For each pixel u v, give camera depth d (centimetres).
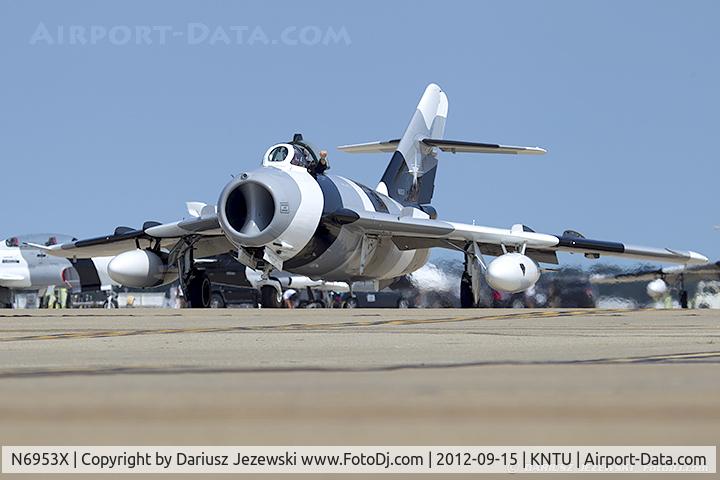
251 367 1496
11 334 4019
